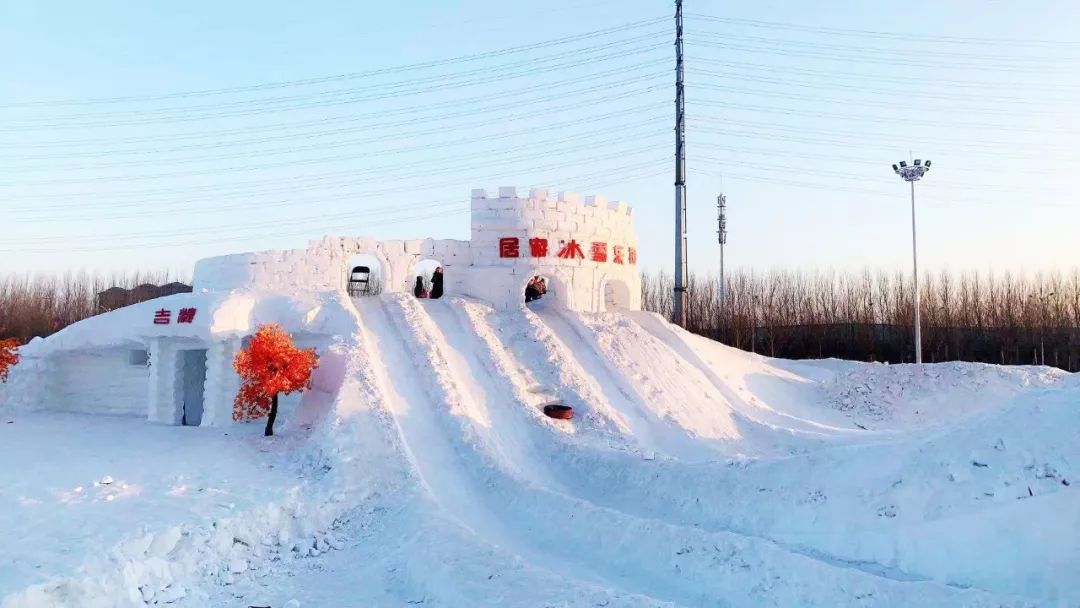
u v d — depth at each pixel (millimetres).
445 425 21109
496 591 11258
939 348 50531
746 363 32375
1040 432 13195
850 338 54125
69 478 16453
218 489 16141
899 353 51500
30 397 27578
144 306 26344
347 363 23312
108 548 11805
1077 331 49781
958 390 28969
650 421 24000
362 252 30016
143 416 26672
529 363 26031
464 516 16359
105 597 10773
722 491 15727
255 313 25922
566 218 32250
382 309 27938
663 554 12859
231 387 24781
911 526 12555
